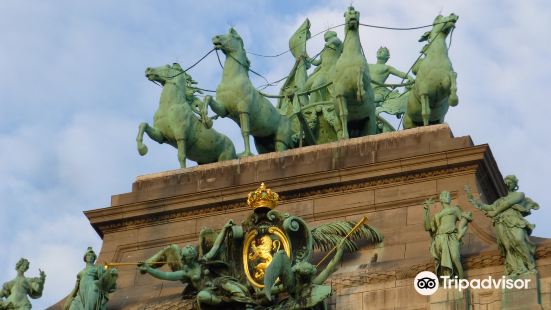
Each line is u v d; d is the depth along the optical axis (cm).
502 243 6347
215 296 6519
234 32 7481
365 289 6481
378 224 6738
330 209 6831
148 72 7525
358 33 7256
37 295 6969
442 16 7288
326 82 7975
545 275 6306
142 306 6781
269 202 6625
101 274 6800
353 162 6931
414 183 6800
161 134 7438
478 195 6688
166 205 7050
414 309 6388
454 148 6806
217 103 7388
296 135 7675
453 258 6341
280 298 6469
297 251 6569
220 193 6994
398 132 6962
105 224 7106
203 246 6662
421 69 7169
